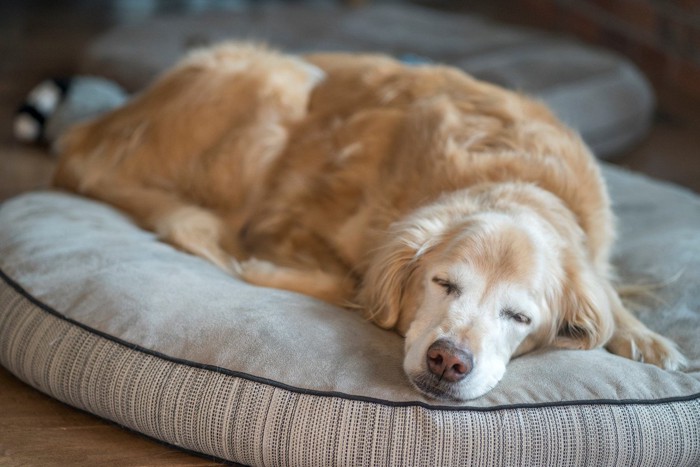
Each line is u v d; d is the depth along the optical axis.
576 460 1.80
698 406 1.92
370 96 2.75
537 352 2.10
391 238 2.16
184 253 2.49
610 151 4.44
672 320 2.35
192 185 2.92
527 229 2.05
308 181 2.69
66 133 3.14
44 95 4.05
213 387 1.86
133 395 1.92
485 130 2.44
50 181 3.20
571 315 2.11
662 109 5.27
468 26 5.82
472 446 1.77
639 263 2.63
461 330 1.86
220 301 2.07
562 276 2.09
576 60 4.73
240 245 2.77
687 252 2.65
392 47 5.30
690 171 4.32
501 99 2.57
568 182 2.33
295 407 1.81
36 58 5.52
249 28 5.48
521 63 4.70
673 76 5.71
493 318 1.93
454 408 1.80
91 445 1.97
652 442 1.84
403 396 1.82
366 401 1.80
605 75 4.55
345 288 2.37
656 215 3.04
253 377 1.85
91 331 2.01
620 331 2.21
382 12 6.10
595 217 2.35
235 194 2.86
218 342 1.92
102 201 2.90
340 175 2.59
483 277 1.95
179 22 5.40
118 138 2.99
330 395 1.81
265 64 2.93
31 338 2.07
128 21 6.91
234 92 2.88
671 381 1.97
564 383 1.90
